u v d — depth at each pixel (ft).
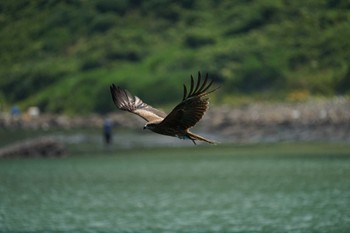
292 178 160.15
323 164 186.60
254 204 125.59
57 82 513.04
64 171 190.29
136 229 104.53
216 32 513.86
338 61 452.35
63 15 608.60
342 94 415.23
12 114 442.09
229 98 427.33
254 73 447.01
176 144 268.00
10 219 115.65
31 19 629.10
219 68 451.94
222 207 123.65
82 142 284.61
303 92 423.64
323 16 506.48
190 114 35.45
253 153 225.15
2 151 228.63
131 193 145.89
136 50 514.27
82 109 467.11
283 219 109.09
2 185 163.02
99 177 175.83
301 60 459.73
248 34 503.20
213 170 184.55
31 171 191.83
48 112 482.69
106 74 490.90
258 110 360.48
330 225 102.99
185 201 132.57
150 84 454.40
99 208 126.41
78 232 103.14
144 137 303.68
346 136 263.49
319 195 132.77
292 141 263.70
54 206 129.70
